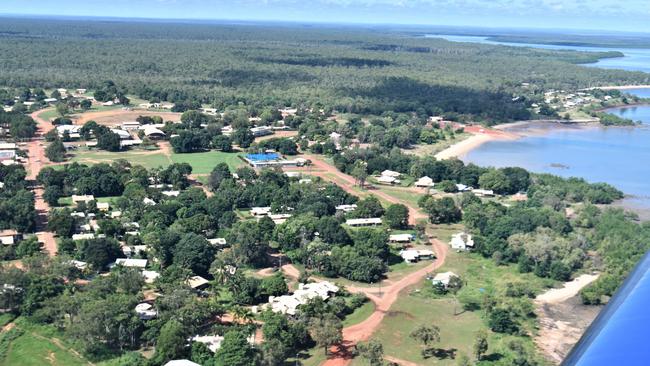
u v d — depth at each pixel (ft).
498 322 552.41
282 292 602.44
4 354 476.13
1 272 557.74
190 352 474.90
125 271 609.83
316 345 522.06
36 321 523.29
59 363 466.70
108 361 471.21
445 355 507.71
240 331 482.28
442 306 606.96
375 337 538.47
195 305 524.93
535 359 499.51
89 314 486.38
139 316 524.93
